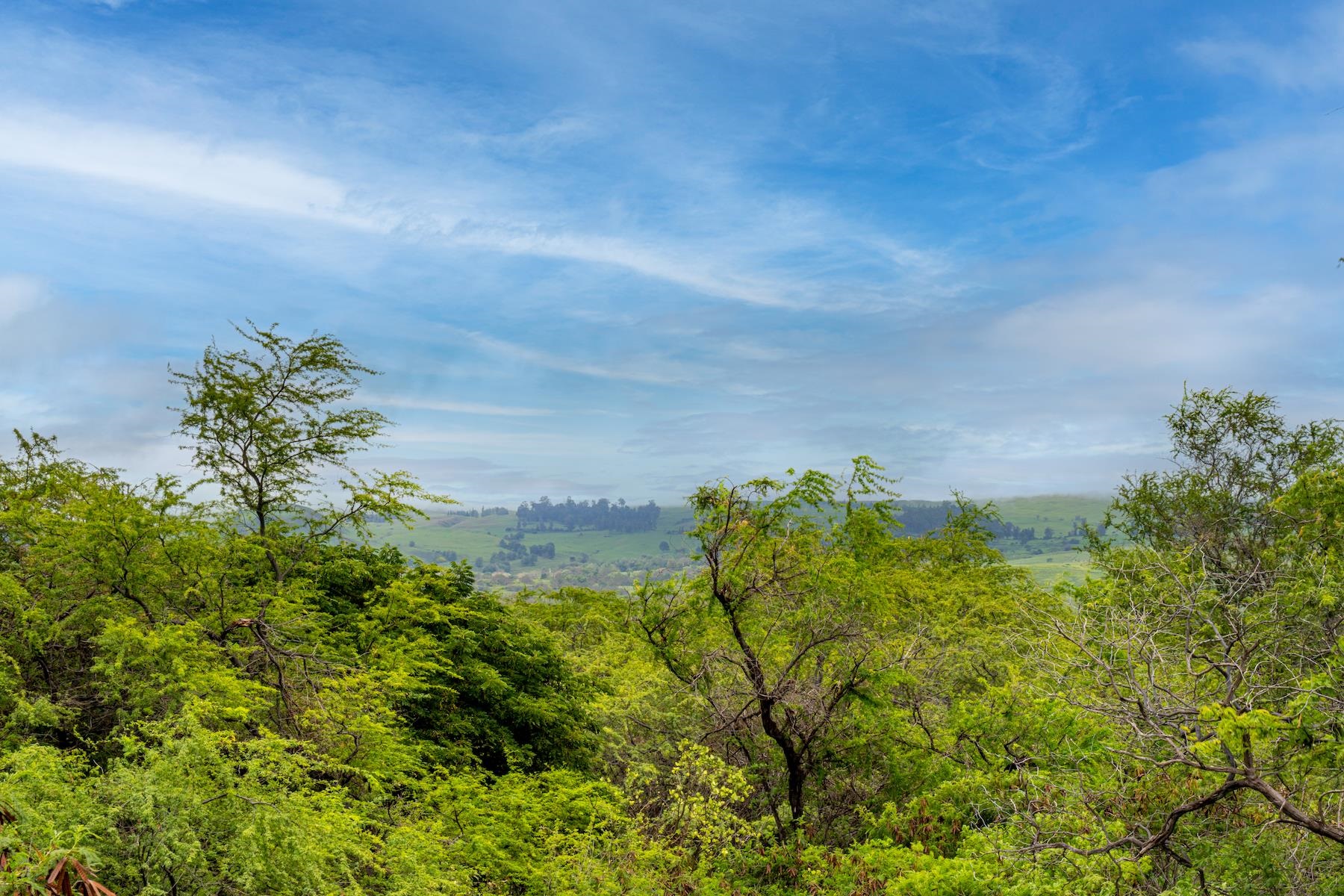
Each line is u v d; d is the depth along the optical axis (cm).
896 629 1792
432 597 1641
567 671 1772
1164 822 796
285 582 1564
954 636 2000
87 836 655
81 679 1151
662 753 1680
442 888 948
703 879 1205
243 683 1072
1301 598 859
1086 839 813
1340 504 1016
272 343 1730
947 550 3212
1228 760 705
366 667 1331
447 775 1257
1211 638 880
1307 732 721
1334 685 729
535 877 1105
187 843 708
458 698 1542
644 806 1478
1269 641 818
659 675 1717
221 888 735
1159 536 2030
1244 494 1938
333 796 962
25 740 968
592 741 1711
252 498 1709
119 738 820
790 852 1298
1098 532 2162
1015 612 2091
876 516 1588
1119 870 768
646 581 1619
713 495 1533
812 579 1525
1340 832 657
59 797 696
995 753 1288
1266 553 1123
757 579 1545
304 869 768
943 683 1756
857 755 1527
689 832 1340
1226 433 2036
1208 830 880
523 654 1688
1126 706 806
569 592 2323
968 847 1023
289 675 1227
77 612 1146
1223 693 845
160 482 1366
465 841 1091
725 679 1585
